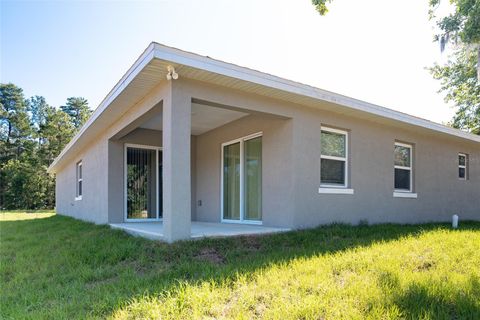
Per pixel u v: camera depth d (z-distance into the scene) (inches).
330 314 111.7
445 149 434.9
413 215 378.0
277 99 264.7
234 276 148.9
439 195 418.0
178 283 144.2
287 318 109.3
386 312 111.6
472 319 108.9
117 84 248.1
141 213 372.2
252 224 312.5
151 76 216.7
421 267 166.7
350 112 305.4
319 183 287.6
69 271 182.2
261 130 303.4
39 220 521.7
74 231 319.3
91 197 422.3
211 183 372.5
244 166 329.1
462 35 263.4
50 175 1251.2
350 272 155.0
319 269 157.1
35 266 197.2
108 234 268.4
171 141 209.9
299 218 270.1
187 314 115.9
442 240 228.4
